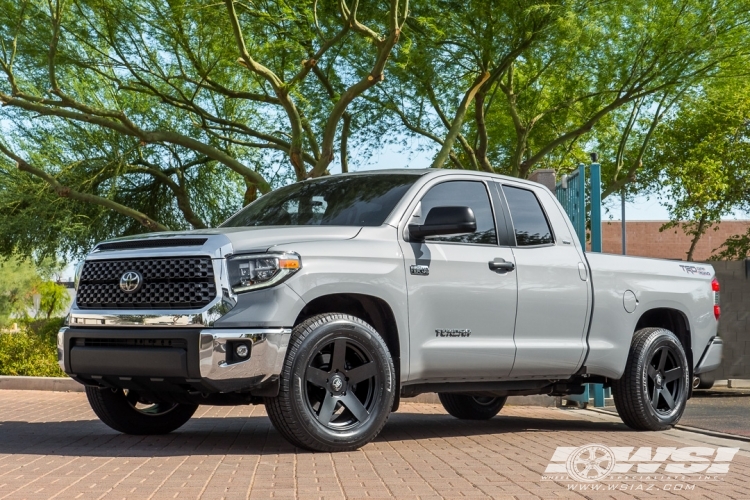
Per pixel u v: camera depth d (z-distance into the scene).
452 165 27.66
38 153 20.75
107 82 20.08
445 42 20.19
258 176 18.73
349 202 7.17
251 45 19.50
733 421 9.44
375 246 6.56
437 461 5.98
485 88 21.52
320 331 6.18
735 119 30.41
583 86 23.05
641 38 21.52
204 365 5.89
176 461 5.86
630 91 22.36
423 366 6.75
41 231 20.78
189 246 6.18
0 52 17.88
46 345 14.93
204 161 22.69
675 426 8.87
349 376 6.33
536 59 21.53
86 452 6.33
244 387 5.98
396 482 5.09
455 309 6.95
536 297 7.50
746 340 15.38
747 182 31.53
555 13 19.20
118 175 21.02
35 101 17.14
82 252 22.08
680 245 60.22
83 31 18.42
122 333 6.25
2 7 17.19
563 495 4.74
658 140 31.05
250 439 7.20
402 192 7.03
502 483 5.10
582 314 7.90
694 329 9.00
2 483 4.96
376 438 7.41
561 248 7.86
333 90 21.00
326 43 15.68
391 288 6.55
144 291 6.24
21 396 12.20
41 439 7.17
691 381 9.00
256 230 6.34
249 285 6.04
